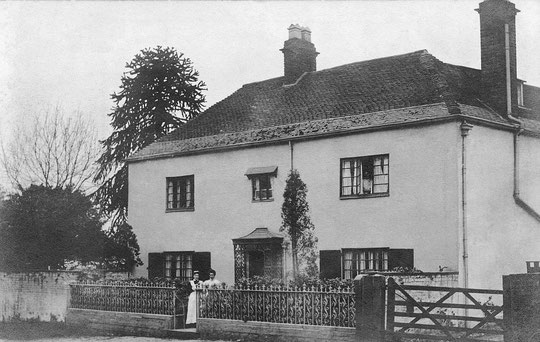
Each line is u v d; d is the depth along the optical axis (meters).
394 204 20.27
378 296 13.16
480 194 19.62
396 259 20.05
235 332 16.28
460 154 19.12
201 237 25.59
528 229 21.36
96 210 26.28
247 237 23.50
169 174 27.00
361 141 21.23
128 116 36.09
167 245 26.72
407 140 20.16
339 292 14.21
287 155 23.17
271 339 15.43
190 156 26.33
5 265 23.55
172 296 18.22
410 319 15.59
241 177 24.52
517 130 21.19
